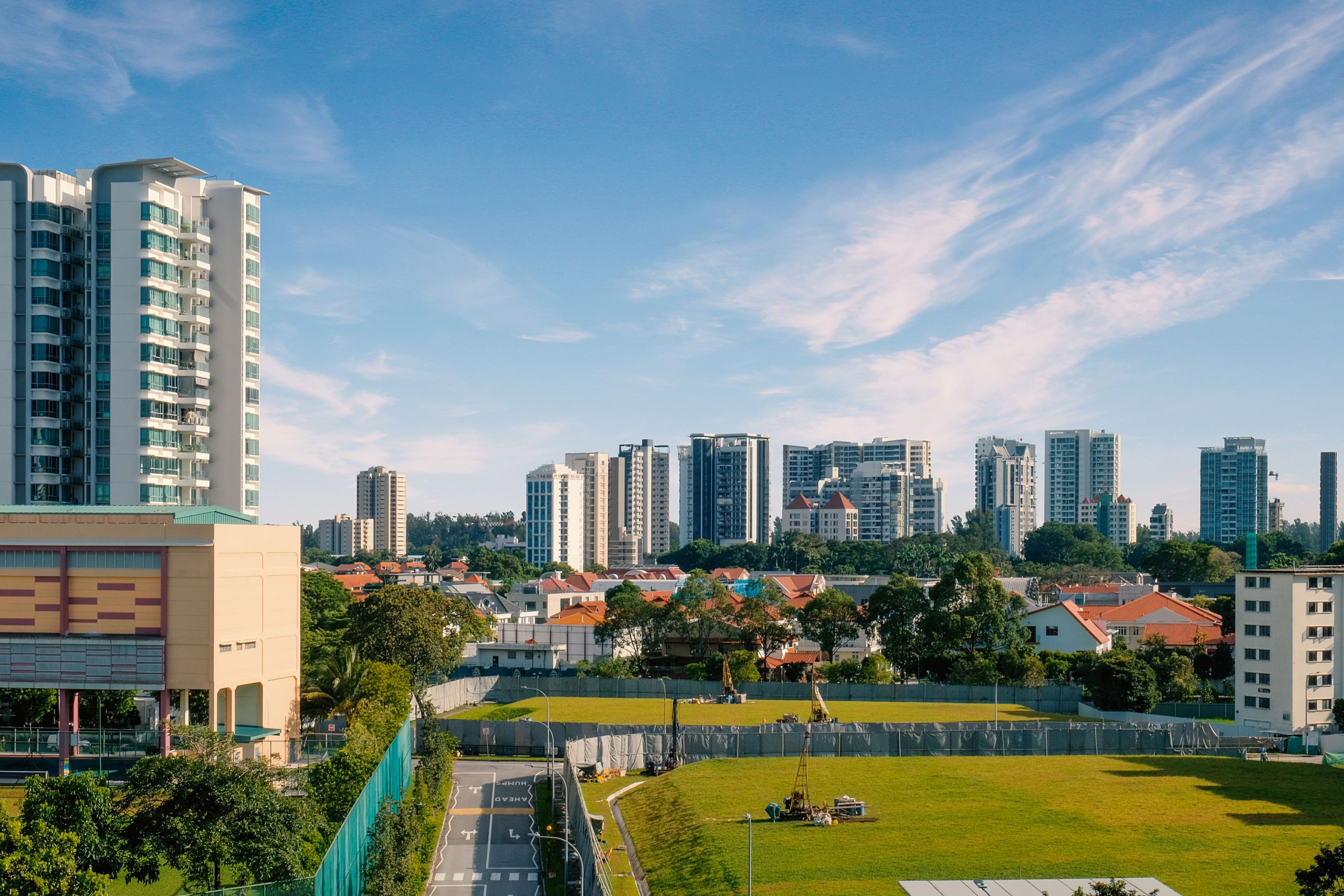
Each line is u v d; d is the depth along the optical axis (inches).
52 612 3270.2
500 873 3016.7
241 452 5629.9
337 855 2130.9
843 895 2576.3
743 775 4005.9
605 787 4042.8
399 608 4904.0
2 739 3329.2
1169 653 5949.8
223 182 5669.3
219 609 3277.6
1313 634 4906.5
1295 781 3853.3
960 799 3570.4
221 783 2180.1
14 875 1724.9
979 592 6328.7
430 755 3873.0
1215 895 2546.8
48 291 5162.4
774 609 7091.5
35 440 5123.0
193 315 5506.9
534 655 7445.9
